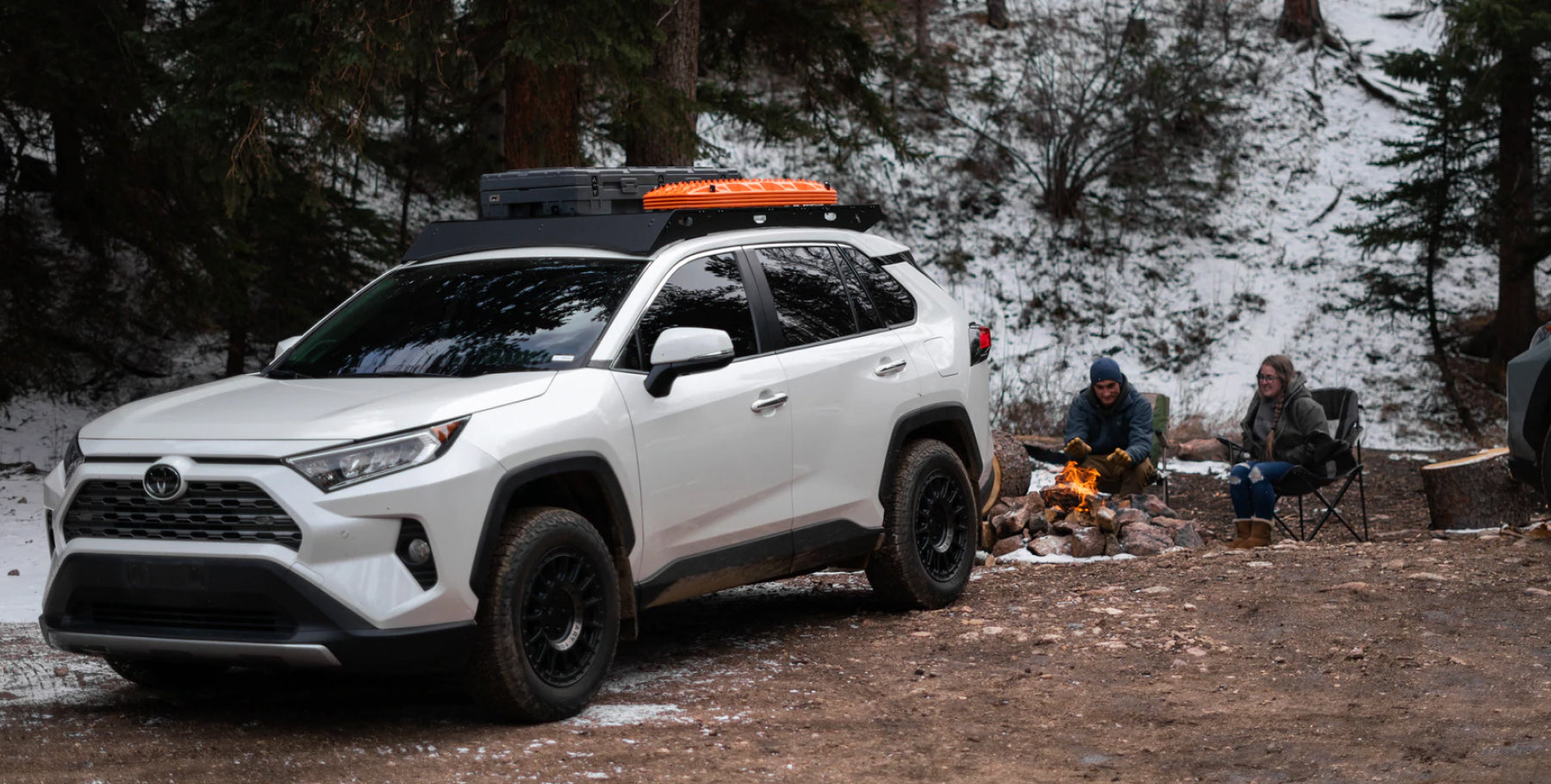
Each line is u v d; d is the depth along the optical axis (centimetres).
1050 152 2655
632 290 503
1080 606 616
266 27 948
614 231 530
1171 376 2253
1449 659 499
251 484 406
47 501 448
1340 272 2581
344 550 401
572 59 949
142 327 1469
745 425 523
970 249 2497
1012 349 2261
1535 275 2636
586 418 459
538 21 952
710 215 544
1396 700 454
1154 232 2623
